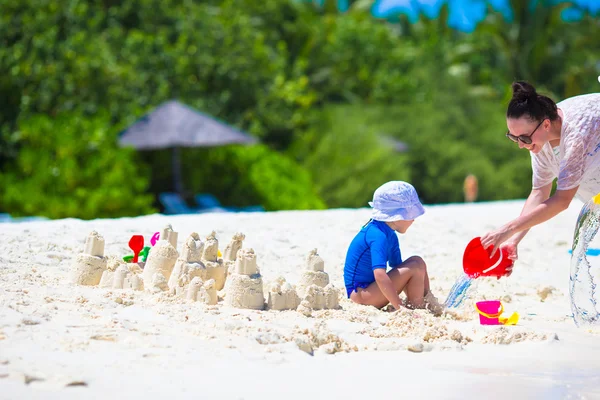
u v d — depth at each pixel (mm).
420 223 10227
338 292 5926
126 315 5031
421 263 6055
